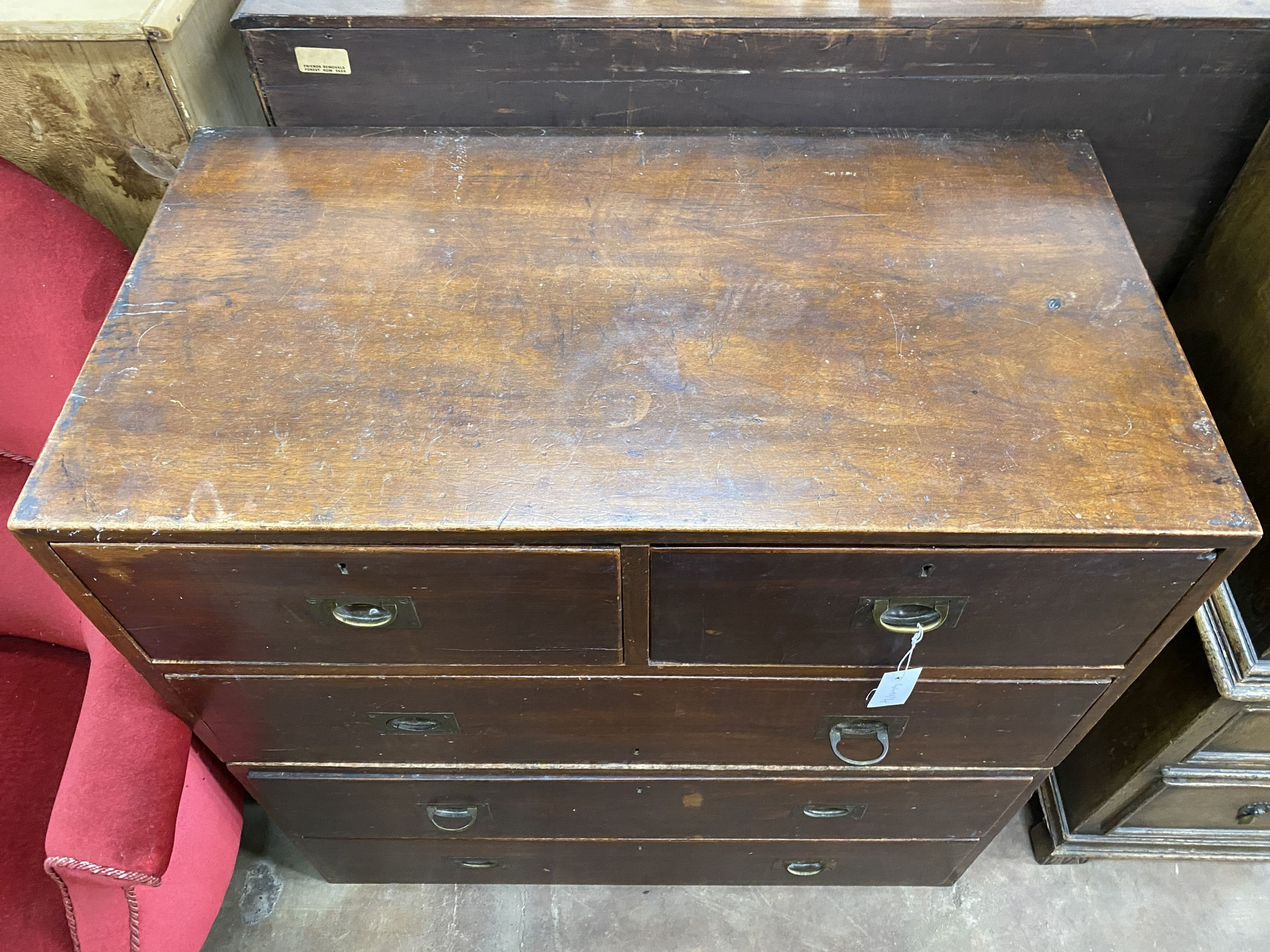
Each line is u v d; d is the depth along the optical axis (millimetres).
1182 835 1250
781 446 691
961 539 655
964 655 798
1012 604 729
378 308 779
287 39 875
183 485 663
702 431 700
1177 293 1092
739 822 1103
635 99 928
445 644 784
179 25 881
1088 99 913
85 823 747
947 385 728
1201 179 980
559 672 832
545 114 943
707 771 1000
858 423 705
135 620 750
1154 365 737
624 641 784
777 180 888
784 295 792
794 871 1229
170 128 951
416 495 662
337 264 812
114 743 804
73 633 980
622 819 1097
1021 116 932
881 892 1312
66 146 972
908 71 895
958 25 852
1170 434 694
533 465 679
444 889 1314
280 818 1090
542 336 762
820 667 821
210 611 738
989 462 680
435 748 957
